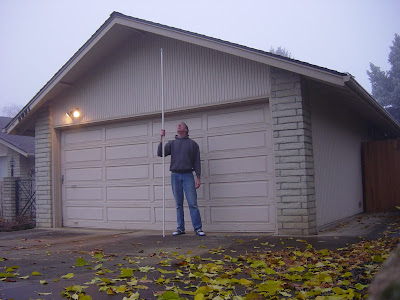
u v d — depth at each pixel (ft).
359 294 11.25
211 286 12.38
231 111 26.32
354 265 15.19
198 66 27.09
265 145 25.08
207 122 27.09
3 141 55.77
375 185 38.34
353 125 36.60
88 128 32.53
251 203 25.30
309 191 23.50
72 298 11.73
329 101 29.58
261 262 15.57
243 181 25.61
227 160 26.18
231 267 15.64
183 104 27.48
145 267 15.53
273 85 24.35
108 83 30.83
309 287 12.47
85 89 31.89
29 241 25.21
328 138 28.91
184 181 25.20
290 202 23.47
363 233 23.57
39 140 33.96
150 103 28.94
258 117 25.40
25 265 16.98
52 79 31.37
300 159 23.39
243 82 25.43
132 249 20.59
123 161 30.63
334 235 22.94
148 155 29.58
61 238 26.32
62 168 33.78
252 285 13.04
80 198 32.71
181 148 25.20
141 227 29.63
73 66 30.37
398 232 23.70
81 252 19.97
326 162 28.25
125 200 30.42
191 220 27.20
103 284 13.11
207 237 23.91
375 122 42.65
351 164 35.19
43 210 33.53
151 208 29.25
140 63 29.55
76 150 33.06
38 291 12.62
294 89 23.71
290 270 14.57
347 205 33.04
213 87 26.45
